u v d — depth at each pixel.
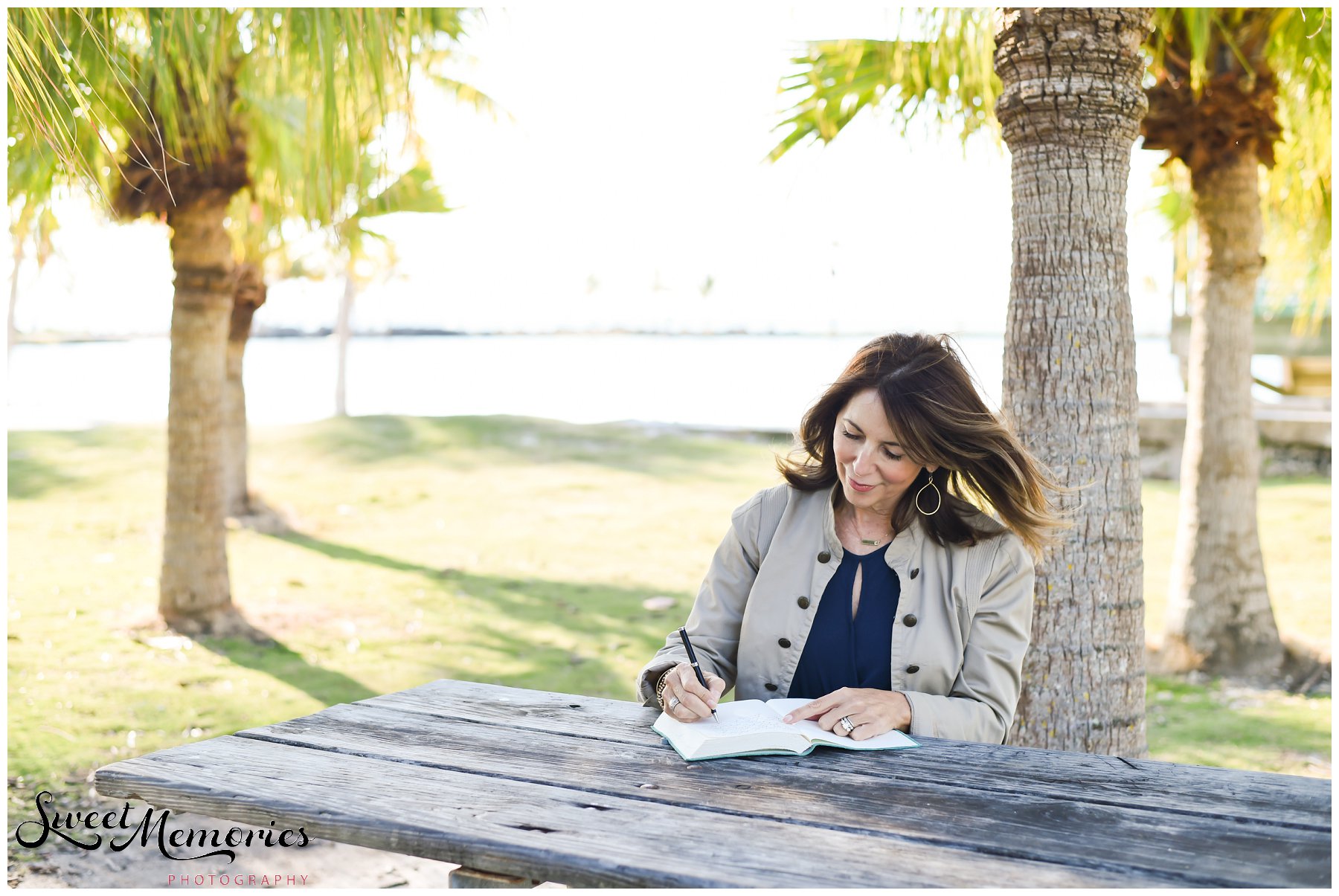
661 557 8.34
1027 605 2.20
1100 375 2.91
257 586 7.13
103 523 9.29
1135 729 3.00
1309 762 4.28
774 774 1.76
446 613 6.58
